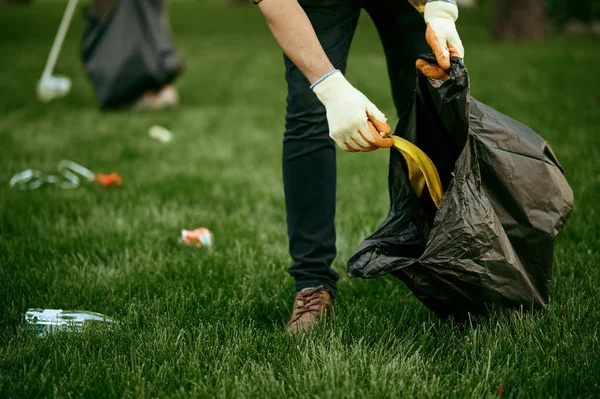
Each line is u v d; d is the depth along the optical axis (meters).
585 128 5.24
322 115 2.14
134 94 6.71
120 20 6.62
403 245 1.90
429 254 1.79
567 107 6.20
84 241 3.05
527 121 5.55
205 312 2.27
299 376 1.79
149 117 6.49
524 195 1.87
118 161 4.72
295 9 1.84
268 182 4.18
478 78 8.23
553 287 2.37
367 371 1.83
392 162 1.87
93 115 6.54
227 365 1.86
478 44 13.15
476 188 1.81
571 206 1.93
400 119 1.92
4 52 12.51
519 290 1.90
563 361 1.84
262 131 5.84
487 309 1.94
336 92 1.80
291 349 1.98
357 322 2.15
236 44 14.84
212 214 3.49
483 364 1.84
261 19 22.56
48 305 2.38
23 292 2.49
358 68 9.63
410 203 1.89
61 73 9.62
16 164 4.56
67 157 4.80
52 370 1.88
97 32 6.70
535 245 1.90
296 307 2.22
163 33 6.73
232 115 6.63
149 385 1.78
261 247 2.99
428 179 1.81
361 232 3.14
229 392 1.76
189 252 2.95
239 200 3.77
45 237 3.09
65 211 3.53
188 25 20.44
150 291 2.52
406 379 1.79
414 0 1.96
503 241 1.83
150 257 2.85
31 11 23.52
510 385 1.76
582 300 2.25
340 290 2.53
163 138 5.48
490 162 1.84
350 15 2.13
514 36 13.78
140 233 3.17
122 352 1.99
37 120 6.26
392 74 2.26
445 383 1.79
